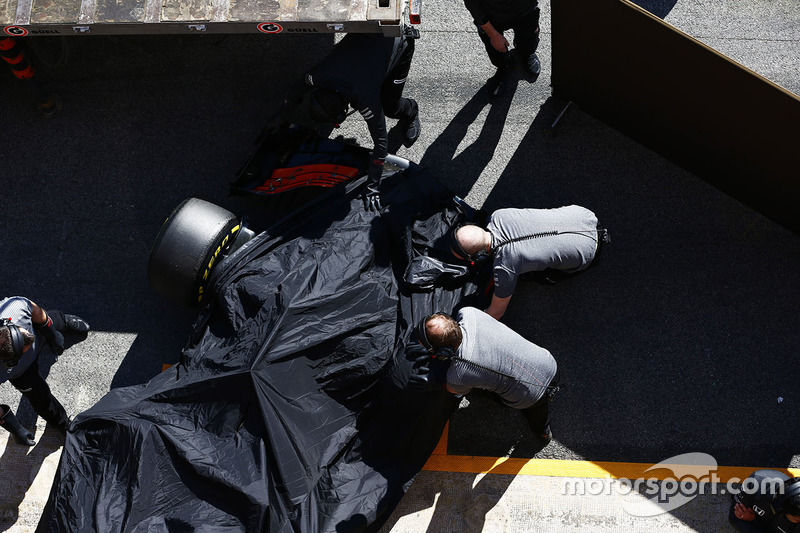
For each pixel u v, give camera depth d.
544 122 5.84
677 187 5.61
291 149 5.39
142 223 5.75
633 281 5.39
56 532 4.36
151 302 5.54
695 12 6.17
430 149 5.83
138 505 4.28
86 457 4.50
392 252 5.14
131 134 5.98
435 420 4.70
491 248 4.50
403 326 4.88
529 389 4.23
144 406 4.56
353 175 5.34
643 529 4.81
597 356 5.23
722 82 4.44
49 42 6.17
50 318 5.00
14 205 5.81
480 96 5.95
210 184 5.82
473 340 4.09
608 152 5.74
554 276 4.85
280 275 4.88
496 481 4.96
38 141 5.98
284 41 6.18
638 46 4.61
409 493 4.95
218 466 4.36
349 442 4.63
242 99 6.04
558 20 4.82
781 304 5.27
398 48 4.80
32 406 5.07
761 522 4.44
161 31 4.70
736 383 5.11
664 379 5.16
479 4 5.05
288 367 4.55
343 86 4.43
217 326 4.90
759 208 5.41
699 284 5.36
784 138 4.53
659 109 5.12
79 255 5.68
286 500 4.35
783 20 6.09
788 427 5.00
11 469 5.10
